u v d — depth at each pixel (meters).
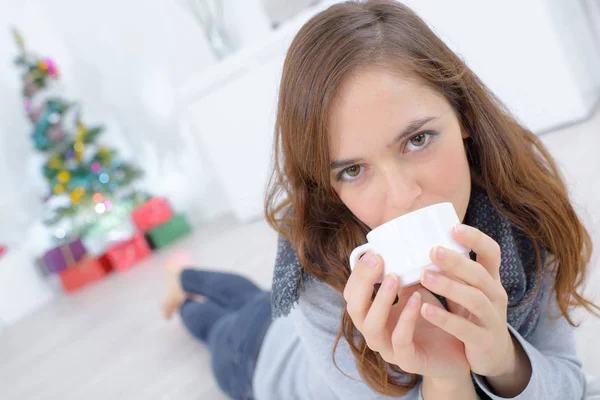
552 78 2.43
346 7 0.67
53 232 3.94
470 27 2.50
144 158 4.27
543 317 0.89
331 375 0.87
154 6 3.72
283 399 1.22
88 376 2.21
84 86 4.31
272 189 0.86
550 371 0.78
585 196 1.70
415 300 0.57
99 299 3.13
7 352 2.86
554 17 2.37
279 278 0.84
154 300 2.70
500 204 0.80
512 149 0.77
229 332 1.49
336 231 0.80
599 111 2.46
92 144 3.96
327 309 0.85
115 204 3.93
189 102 3.33
